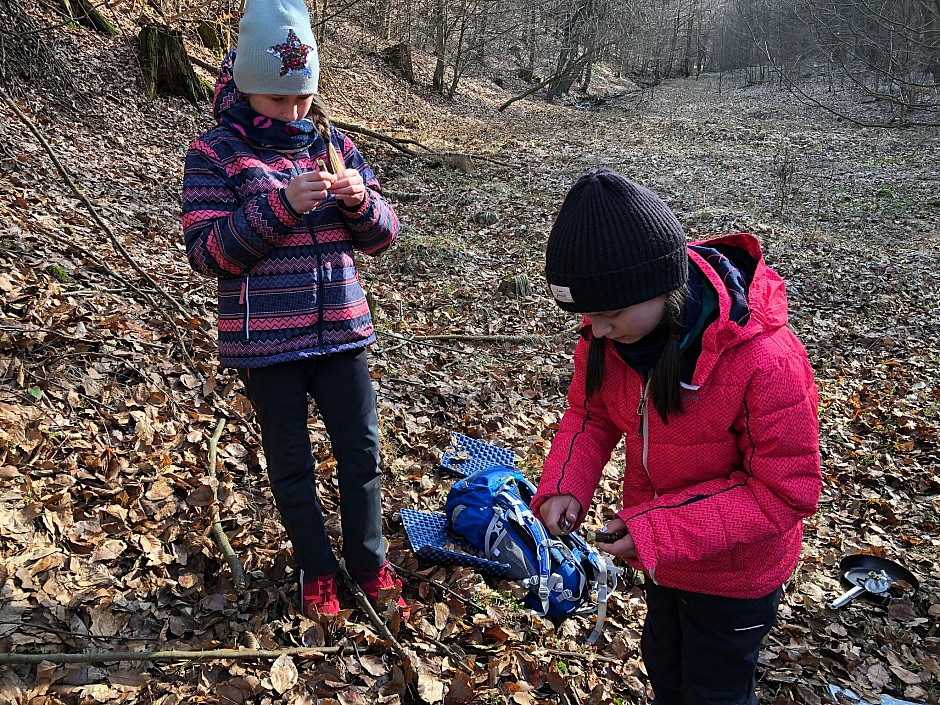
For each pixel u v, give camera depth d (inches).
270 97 88.7
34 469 116.1
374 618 103.0
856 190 561.3
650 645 86.3
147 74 436.1
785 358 67.2
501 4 981.2
